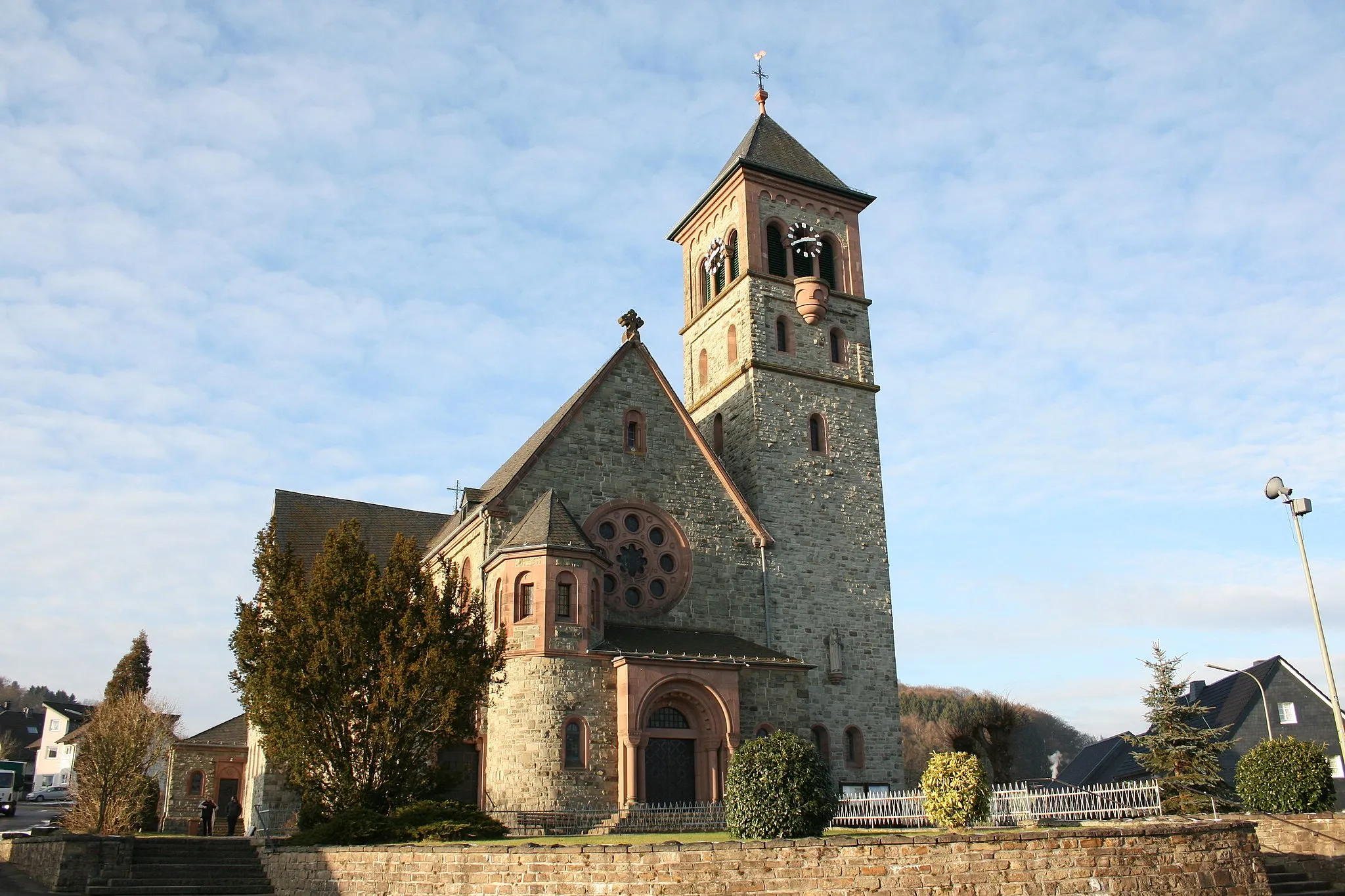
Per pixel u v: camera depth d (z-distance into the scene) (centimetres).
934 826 3303
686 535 4553
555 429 4388
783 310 5269
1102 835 2234
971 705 10400
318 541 5534
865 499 5128
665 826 3591
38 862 3491
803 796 2534
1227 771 6031
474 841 2866
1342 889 2939
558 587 3881
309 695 3164
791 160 5634
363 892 2638
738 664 3978
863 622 4878
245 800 5616
